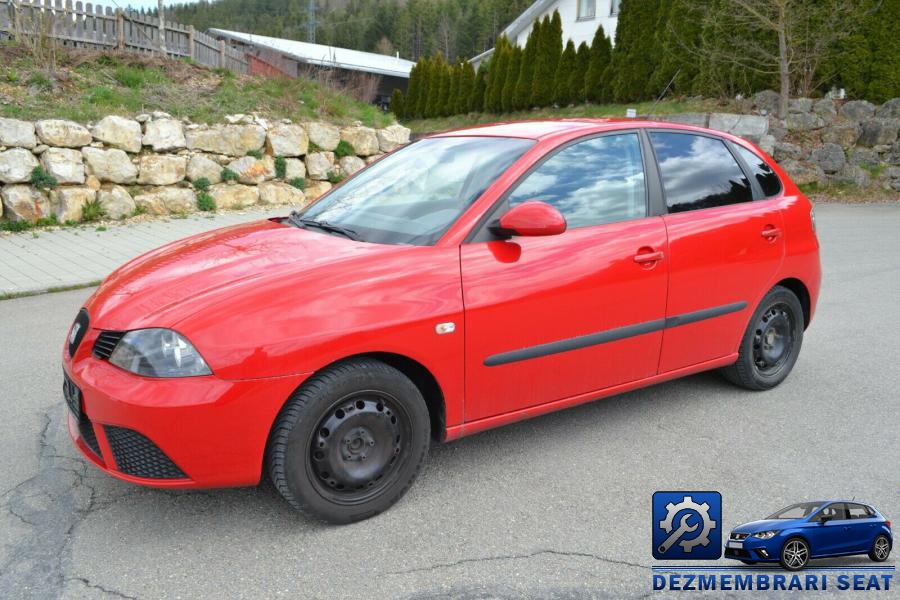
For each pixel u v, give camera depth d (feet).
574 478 11.19
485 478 11.18
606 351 11.87
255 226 12.61
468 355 10.25
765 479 11.19
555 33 80.69
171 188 38.55
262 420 8.82
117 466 9.11
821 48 55.72
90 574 8.64
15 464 11.44
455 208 10.84
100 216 35.58
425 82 111.34
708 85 60.90
